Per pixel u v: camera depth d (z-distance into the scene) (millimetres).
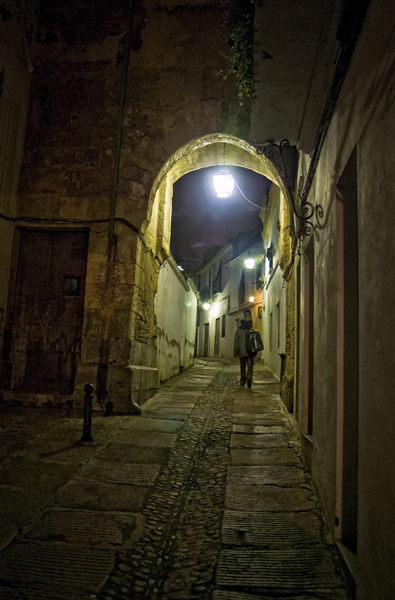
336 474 3061
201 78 8156
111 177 8086
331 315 3406
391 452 1795
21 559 2861
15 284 8156
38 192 8148
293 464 4895
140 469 4691
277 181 9109
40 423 6461
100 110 8305
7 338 7992
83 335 7629
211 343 30328
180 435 6066
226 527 3400
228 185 9273
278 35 3322
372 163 2219
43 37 8547
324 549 3055
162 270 11258
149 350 9039
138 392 7875
